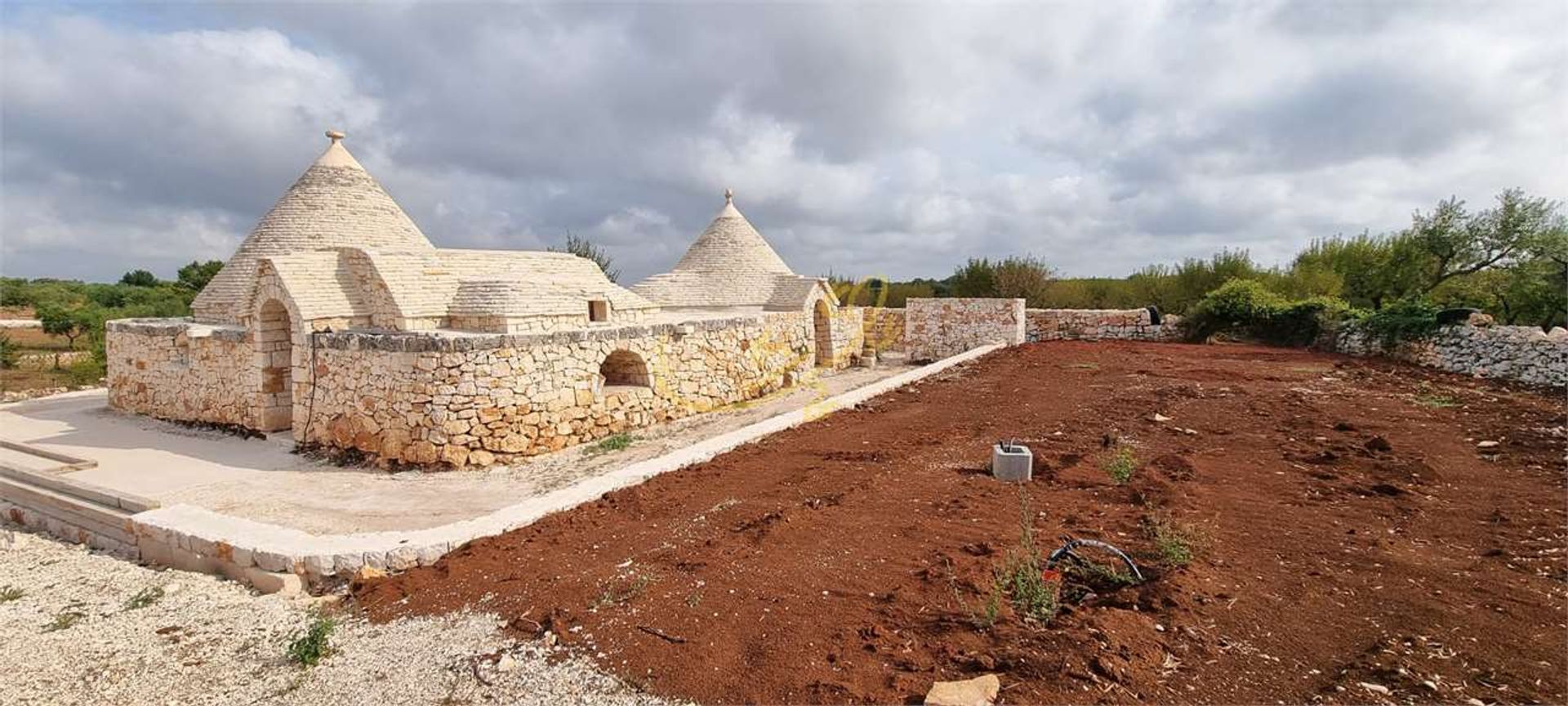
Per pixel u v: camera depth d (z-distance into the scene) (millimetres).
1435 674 4262
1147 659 4500
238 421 15688
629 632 5285
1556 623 4824
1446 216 27359
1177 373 18484
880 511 7824
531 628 5543
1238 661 4484
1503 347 16188
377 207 18469
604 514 8422
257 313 15008
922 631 5023
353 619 6215
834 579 5961
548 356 13484
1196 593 5352
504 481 11562
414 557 7422
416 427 12398
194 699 5055
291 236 17250
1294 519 7102
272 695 5016
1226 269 32625
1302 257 32875
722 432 14906
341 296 15102
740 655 4875
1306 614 5062
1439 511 7293
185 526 8445
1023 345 27594
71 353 31875
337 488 11344
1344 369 18328
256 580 7465
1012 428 12367
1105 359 22281
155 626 6387
